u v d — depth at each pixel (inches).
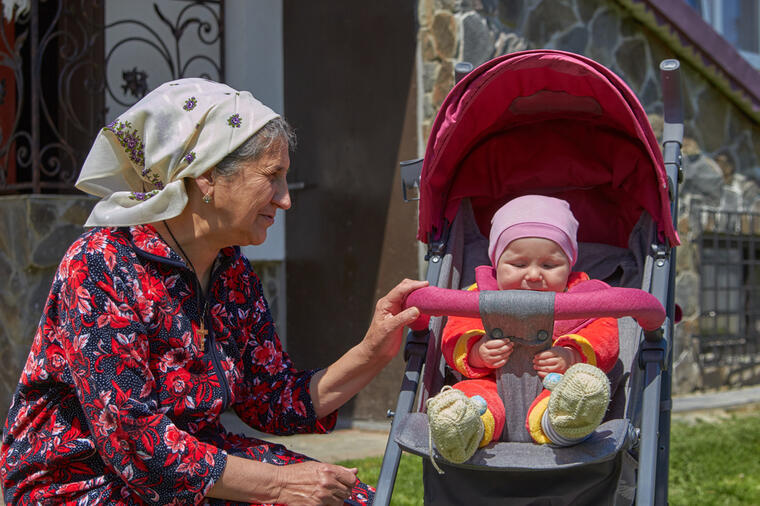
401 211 216.1
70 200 203.2
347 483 82.2
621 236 113.6
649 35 249.6
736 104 274.2
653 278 96.6
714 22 326.0
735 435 208.4
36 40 204.8
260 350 93.7
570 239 95.3
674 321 107.3
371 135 224.1
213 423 88.5
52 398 80.7
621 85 91.2
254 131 80.4
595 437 78.1
